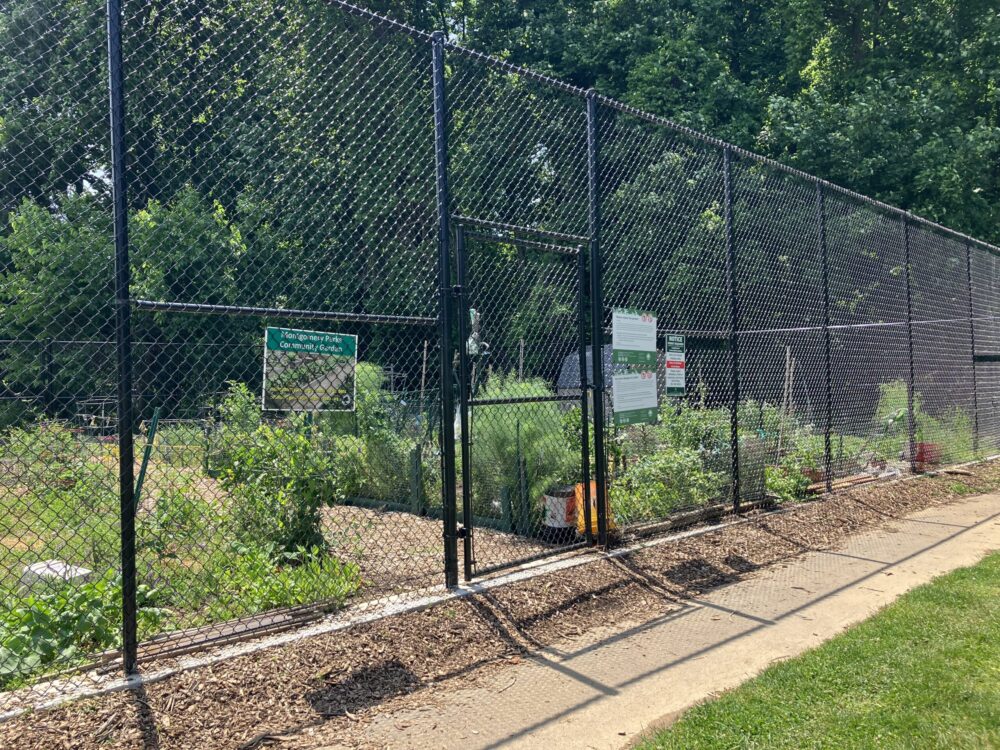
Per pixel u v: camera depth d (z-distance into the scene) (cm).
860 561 628
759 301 959
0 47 445
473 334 669
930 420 1093
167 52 490
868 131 1698
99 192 583
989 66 1828
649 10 1983
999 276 1355
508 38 2052
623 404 607
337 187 628
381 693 372
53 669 361
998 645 416
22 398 591
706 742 316
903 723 326
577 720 346
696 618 489
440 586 496
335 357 442
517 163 766
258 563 503
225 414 640
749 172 945
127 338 355
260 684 362
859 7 1905
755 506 770
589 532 595
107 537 538
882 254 1025
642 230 863
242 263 617
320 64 593
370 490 858
